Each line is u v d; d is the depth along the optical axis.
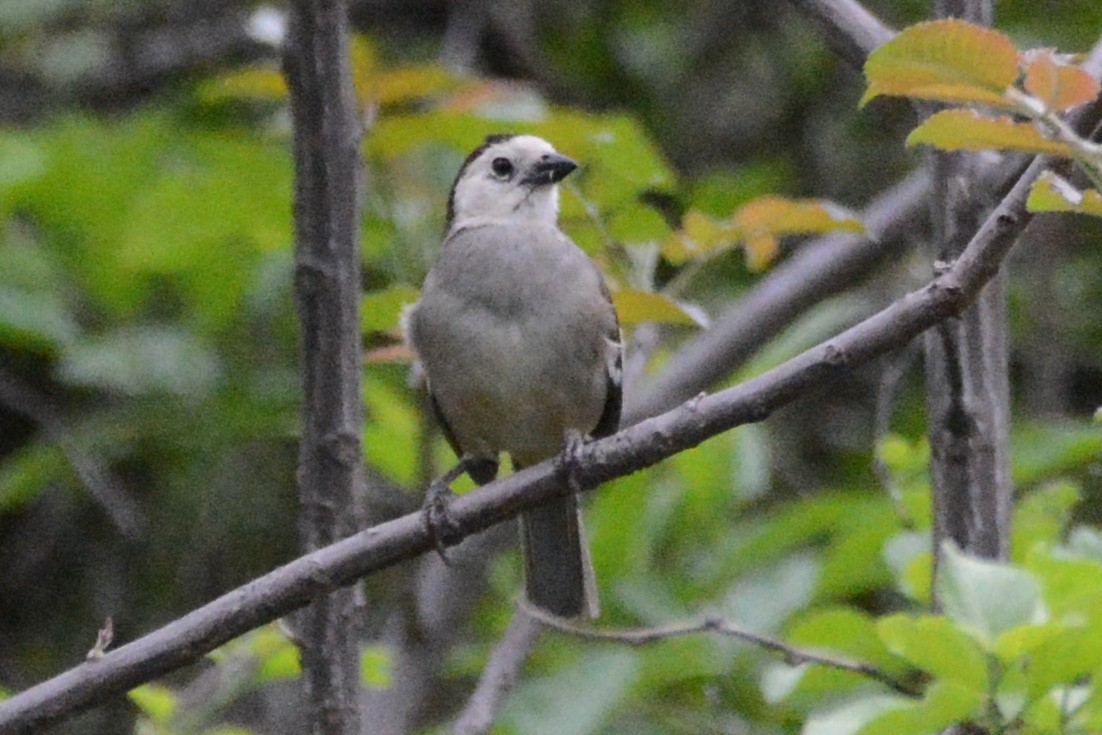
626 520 10.61
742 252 14.41
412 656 10.38
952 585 6.40
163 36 16.28
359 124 9.10
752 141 16.38
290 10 7.56
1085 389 15.00
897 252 12.57
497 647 9.45
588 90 16.72
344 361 7.55
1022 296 14.53
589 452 6.98
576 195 8.92
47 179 13.41
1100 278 14.94
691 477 10.64
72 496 14.29
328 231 7.54
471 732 8.58
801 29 16.38
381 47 16.08
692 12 16.78
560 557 9.49
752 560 10.48
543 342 9.38
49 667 13.98
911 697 7.09
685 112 16.50
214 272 13.07
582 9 16.86
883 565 10.04
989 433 7.63
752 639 7.71
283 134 10.93
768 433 13.92
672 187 9.96
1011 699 6.27
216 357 13.41
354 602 7.46
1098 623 6.14
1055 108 5.21
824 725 6.46
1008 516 7.66
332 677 7.36
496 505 7.08
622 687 9.83
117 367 13.07
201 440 13.38
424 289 9.65
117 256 12.91
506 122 9.30
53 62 16.00
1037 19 14.81
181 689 11.45
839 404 14.62
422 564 10.59
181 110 14.94
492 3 16.42
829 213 8.24
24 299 13.12
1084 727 6.35
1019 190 5.93
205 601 13.74
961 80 5.21
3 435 14.98
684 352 12.00
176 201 10.88
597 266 9.41
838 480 14.07
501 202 10.09
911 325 6.12
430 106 9.66
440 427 10.09
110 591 14.09
